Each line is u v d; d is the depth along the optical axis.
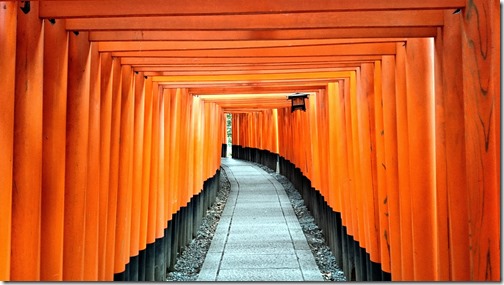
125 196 3.63
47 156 2.40
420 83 2.72
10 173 1.99
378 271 3.84
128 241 3.77
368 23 2.35
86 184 2.85
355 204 4.80
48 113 2.39
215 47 3.00
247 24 2.38
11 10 1.97
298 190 11.68
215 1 2.06
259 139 19.73
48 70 2.38
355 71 4.39
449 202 2.29
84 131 2.69
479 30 1.91
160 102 5.07
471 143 1.99
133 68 3.82
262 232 7.95
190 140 7.59
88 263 2.88
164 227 5.53
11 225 2.12
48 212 2.40
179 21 2.39
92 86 2.89
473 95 1.95
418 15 2.35
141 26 2.43
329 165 6.56
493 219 1.89
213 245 7.12
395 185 3.25
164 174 5.61
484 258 1.91
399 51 3.01
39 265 2.24
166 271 5.74
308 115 9.27
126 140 3.65
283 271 5.78
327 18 2.36
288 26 2.37
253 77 4.76
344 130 5.25
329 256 6.46
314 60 3.53
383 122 3.38
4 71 1.93
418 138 2.74
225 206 10.70
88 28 2.45
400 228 3.12
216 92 7.03
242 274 5.67
